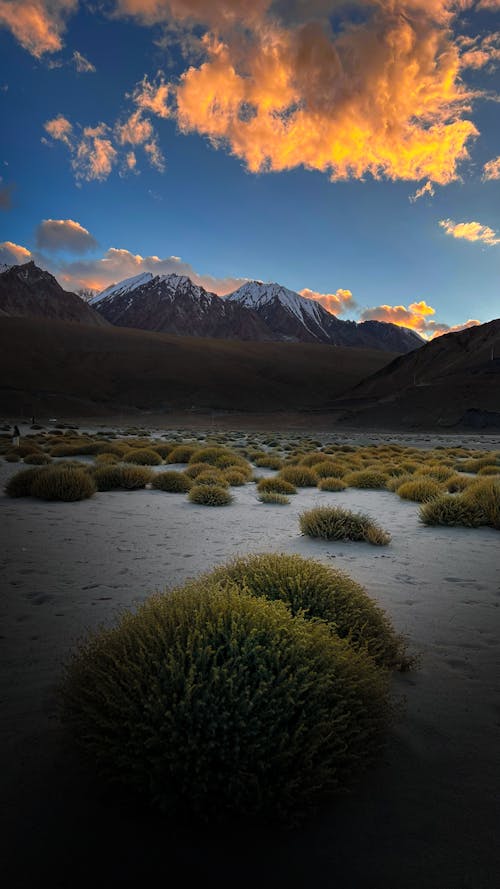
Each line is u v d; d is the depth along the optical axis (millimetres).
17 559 7715
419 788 2807
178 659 2629
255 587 4410
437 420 106188
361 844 2389
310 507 13695
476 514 11328
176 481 16047
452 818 2574
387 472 22234
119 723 2506
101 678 2721
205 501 13609
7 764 2936
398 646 4578
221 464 23562
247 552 8500
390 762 3045
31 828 2441
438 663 4523
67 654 4496
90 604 5824
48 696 3764
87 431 78750
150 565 7555
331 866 2260
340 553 8648
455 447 57844
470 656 4672
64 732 3049
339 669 2883
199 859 2289
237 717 2389
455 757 3113
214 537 9656
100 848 2334
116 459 24891
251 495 16047
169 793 2389
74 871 2209
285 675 2643
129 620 3158
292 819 2420
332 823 2525
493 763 3059
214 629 2816
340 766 2734
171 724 2387
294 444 54656
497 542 9672
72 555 8047
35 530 9734
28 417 131750
